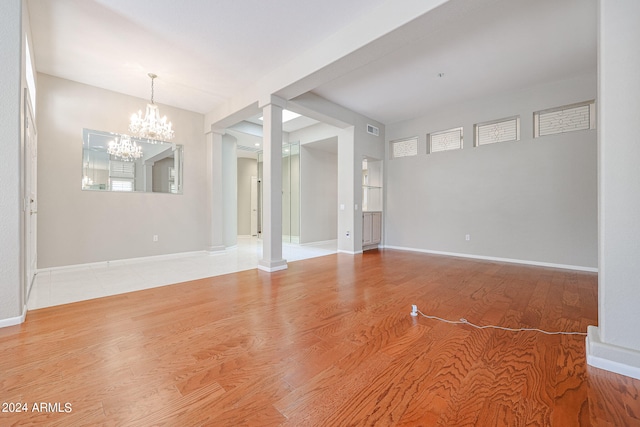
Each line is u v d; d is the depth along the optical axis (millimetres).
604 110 1677
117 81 4406
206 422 1274
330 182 8602
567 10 2801
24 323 2350
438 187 5895
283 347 1975
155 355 1857
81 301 2926
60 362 1762
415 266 4703
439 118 5840
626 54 1616
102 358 1813
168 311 2654
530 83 4508
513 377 1615
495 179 5133
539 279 3832
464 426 1251
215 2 2707
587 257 4285
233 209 7098
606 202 1683
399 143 6691
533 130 4715
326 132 6891
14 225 2297
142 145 5121
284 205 8250
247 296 3117
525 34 3193
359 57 3182
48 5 2723
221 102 5289
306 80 3734
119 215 4875
